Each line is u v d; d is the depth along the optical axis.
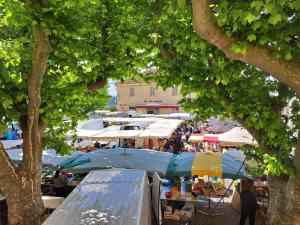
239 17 5.35
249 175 11.10
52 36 8.09
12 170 7.75
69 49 8.45
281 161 6.67
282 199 7.08
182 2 5.61
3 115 8.10
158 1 8.66
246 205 11.30
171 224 11.73
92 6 8.95
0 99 7.45
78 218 4.83
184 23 7.41
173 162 11.98
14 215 7.88
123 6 9.80
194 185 13.45
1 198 9.81
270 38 5.92
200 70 8.28
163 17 7.25
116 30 9.81
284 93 7.66
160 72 8.97
